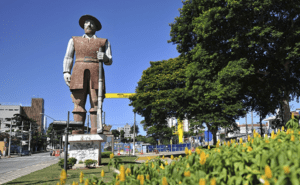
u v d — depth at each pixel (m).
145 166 3.67
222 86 16.64
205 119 20.62
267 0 13.84
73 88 16.16
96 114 16.50
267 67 18.72
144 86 27.02
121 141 88.50
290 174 2.05
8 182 10.37
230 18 15.37
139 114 27.69
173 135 67.94
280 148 2.76
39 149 88.88
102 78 16.39
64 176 3.20
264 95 19.80
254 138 3.93
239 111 21.64
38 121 123.75
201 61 18.94
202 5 18.36
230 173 2.69
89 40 16.88
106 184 3.29
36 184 9.53
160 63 28.73
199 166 2.93
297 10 14.33
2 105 103.50
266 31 14.38
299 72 18.22
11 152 62.97
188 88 20.80
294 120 4.76
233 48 16.05
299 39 14.88
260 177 2.21
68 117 9.47
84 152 16.08
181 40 22.08
